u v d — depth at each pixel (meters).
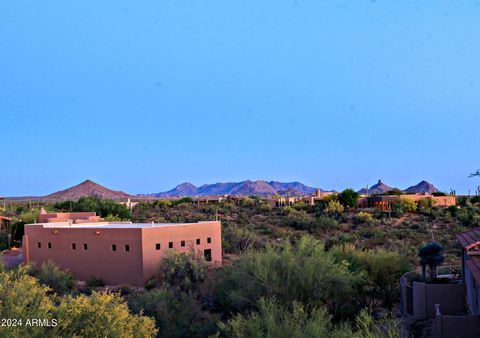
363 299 23.48
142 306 20.44
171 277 29.41
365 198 76.56
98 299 13.53
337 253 26.44
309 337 13.51
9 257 39.59
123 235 33.50
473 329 15.87
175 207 86.94
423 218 63.66
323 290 20.89
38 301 12.80
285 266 20.98
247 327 14.35
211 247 38.34
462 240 19.94
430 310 20.00
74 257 35.78
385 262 24.52
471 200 77.88
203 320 20.78
